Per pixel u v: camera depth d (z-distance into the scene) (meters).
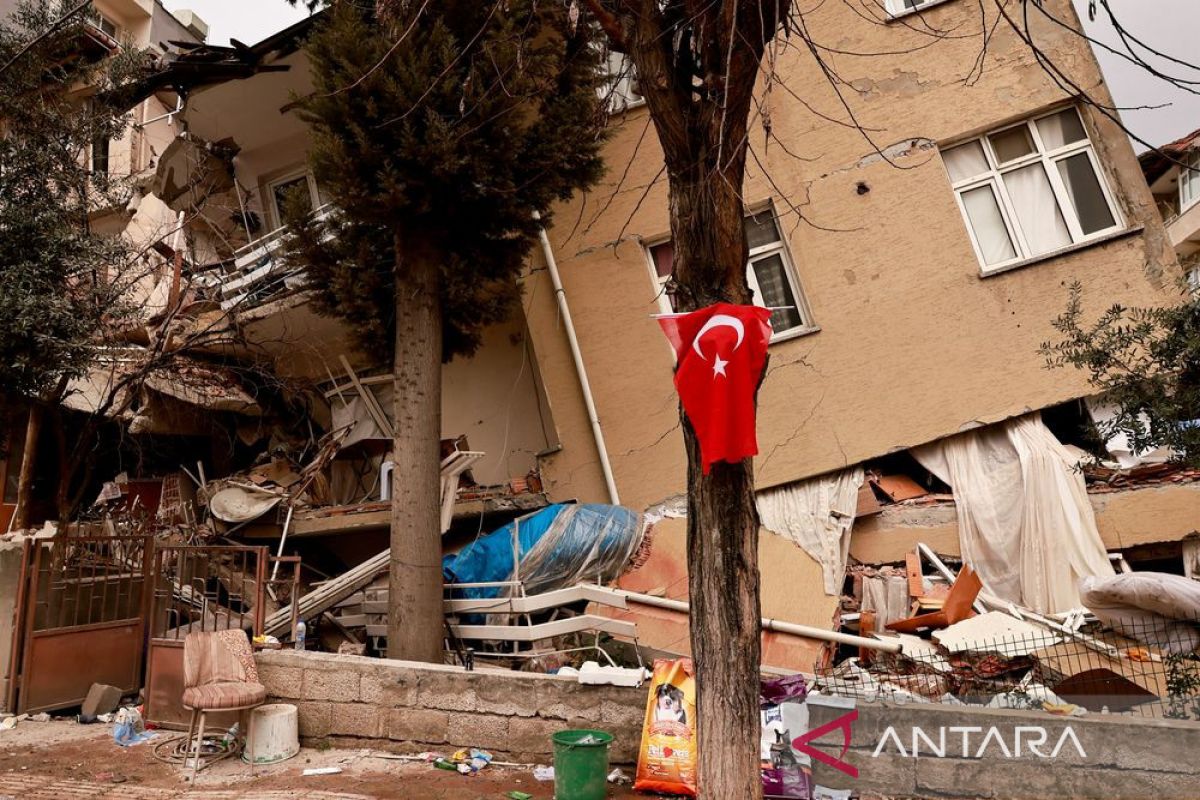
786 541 9.25
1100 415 9.10
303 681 6.56
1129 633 6.82
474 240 8.85
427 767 5.89
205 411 13.34
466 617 8.48
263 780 5.63
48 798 5.30
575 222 10.73
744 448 4.14
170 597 8.55
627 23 4.89
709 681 4.32
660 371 10.18
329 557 11.18
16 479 13.14
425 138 7.65
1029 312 9.34
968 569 7.75
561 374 10.50
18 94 9.70
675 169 4.75
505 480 11.89
